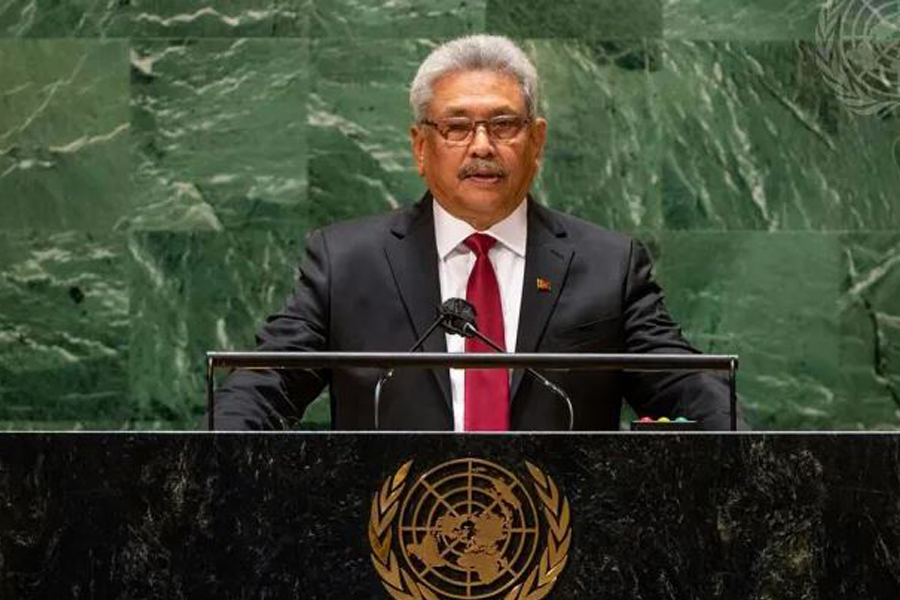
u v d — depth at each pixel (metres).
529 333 15.62
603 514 10.18
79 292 24.78
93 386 24.75
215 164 24.89
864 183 24.97
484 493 10.17
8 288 24.73
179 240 24.84
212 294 24.83
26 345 24.70
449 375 15.25
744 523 10.17
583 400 15.25
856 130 24.98
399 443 10.19
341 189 24.91
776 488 10.20
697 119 25.00
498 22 24.95
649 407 15.39
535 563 10.14
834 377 24.95
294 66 24.92
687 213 24.97
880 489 10.18
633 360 11.23
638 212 24.94
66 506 10.17
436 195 15.79
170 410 24.78
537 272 15.86
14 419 24.66
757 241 24.95
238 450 10.20
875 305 24.95
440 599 10.10
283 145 24.91
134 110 24.83
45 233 24.78
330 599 10.11
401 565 10.12
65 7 24.80
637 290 16.09
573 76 24.97
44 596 10.13
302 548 10.13
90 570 10.14
